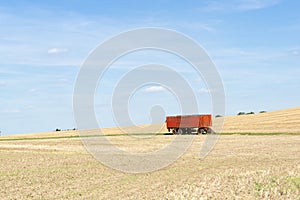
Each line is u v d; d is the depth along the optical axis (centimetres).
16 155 4509
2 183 2591
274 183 2188
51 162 3700
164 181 2494
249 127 8306
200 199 1830
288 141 5403
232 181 2297
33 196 2183
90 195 2150
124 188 2314
